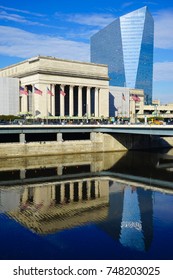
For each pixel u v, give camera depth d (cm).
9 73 18075
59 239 3828
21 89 14162
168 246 3653
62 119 15038
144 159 10438
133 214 4788
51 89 15275
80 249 3556
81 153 11400
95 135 11825
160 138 13925
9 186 6538
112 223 4391
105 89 17138
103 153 11675
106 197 5753
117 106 19762
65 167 8756
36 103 15138
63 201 5469
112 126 11300
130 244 3669
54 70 15250
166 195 5931
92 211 4916
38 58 14938
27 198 5647
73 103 17162
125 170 8444
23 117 14562
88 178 7394
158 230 4156
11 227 4212
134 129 10625
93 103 17988
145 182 7012
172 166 9112
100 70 17012
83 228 4181
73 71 15862
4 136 12256
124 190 6281
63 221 4459
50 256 3394
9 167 8581
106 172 8150
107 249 3569
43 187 6481
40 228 4175
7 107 15688
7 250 3534
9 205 5212
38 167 8675
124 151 12375
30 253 3459
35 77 15162
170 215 4759
